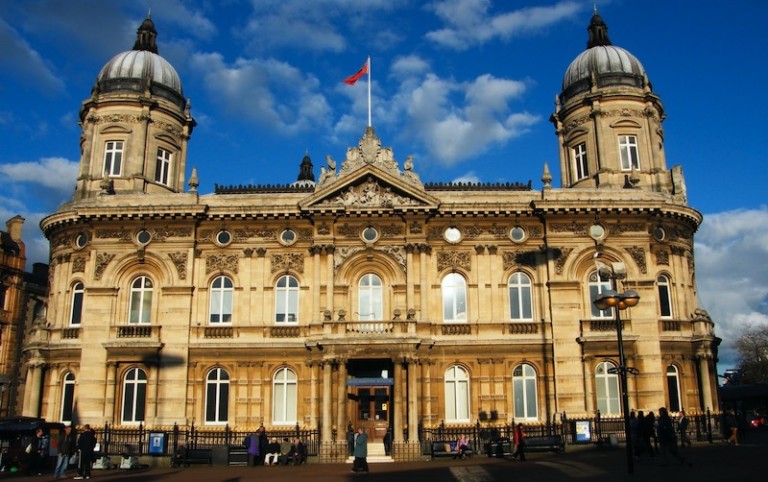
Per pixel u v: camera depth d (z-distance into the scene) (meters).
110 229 45.78
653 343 43.84
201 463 37.75
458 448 38.91
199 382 43.59
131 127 50.16
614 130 50.66
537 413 43.22
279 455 37.84
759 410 64.62
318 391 42.88
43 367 44.97
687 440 39.44
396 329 42.06
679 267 46.72
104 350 43.91
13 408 67.12
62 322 45.59
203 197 46.91
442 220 45.69
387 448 41.25
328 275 44.41
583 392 42.97
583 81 53.03
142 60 52.81
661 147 52.09
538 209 45.09
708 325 45.59
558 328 43.91
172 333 43.97
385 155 46.22
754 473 25.56
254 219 45.69
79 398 43.19
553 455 37.44
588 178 50.69
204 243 45.78
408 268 44.47
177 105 53.62
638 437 32.75
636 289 44.75
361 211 44.78
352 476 30.75
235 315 44.59
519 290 45.38
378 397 43.56
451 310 45.12
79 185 49.38
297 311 44.94
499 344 43.94
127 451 39.34
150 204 45.94
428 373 43.16
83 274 46.19
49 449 34.81
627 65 52.84
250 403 43.31
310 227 45.78
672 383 44.59
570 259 45.03
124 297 45.16
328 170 46.47
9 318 67.94
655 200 45.44
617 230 45.62
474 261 45.38
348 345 41.41
